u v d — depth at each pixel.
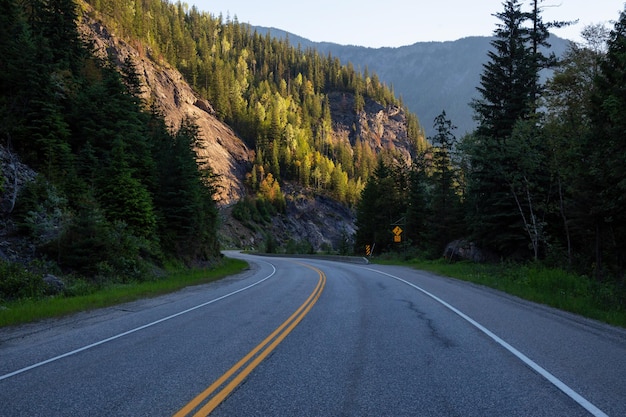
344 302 12.77
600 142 18.44
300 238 120.06
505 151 26.77
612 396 4.75
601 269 22.77
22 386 5.28
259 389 5.00
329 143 183.88
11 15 25.11
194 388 5.08
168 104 110.94
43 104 22.70
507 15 29.77
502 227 28.86
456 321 9.48
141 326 9.47
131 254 22.86
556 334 8.08
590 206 21.62
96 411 4.40
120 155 25.64
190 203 31.58
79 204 22.00
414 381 5.27
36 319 10.84
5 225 18.12
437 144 41.81
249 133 147.62
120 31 107.81
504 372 5.64
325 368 5.85
